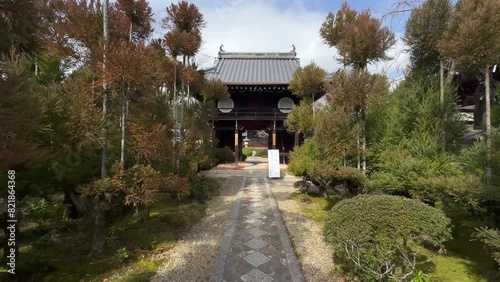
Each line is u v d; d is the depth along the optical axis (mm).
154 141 4750
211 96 12906
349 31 6480
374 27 6227
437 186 4617
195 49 8195
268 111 19000
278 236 5570
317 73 10039
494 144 4387
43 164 4133
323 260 4570
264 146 44469
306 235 5699
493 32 4164
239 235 5625
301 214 7188
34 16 2617
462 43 4410
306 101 11523
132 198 4387
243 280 3889
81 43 4422
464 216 5520
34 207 4250
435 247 5004
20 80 2303
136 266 4273
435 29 5629
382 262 3500
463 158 5270
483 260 4578
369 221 3766
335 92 6504
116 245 4891
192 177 8055
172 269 4203
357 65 6672
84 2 4324
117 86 4301
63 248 4828
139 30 5988
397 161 5578
